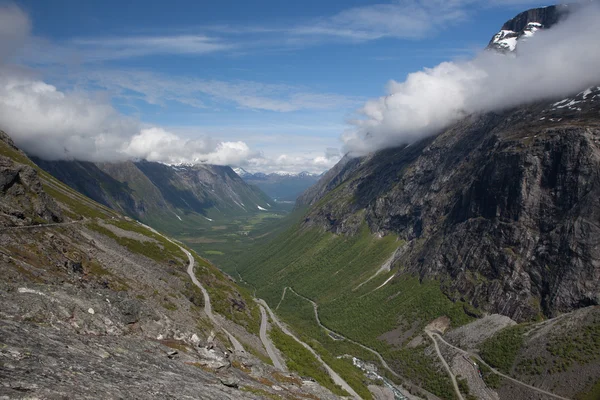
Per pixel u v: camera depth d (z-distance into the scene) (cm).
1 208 10362
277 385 6512
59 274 7812
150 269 13888
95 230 15725
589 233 16438
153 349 4956
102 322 4928
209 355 5928
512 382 13688
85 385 2820
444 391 14525
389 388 14675
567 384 12581
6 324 3509
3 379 2400
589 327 14125
